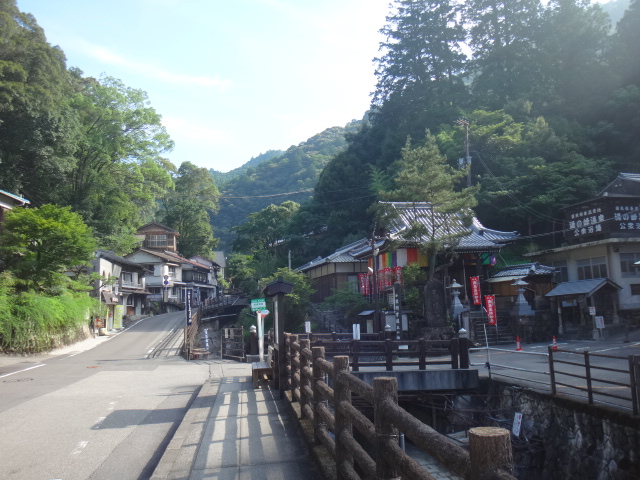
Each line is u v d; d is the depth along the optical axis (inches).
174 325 1464.1
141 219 2415.1
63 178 1380.4
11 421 319.0
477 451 70.7
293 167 3902.6
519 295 943.7
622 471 289.0
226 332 894.4
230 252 3499.0
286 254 2107.5
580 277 1044.5
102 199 1712.6
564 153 1417.3
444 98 1993.1
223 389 421.7
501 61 2003.0
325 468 187.3
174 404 376.8
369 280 1173.1
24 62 1196.5
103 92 1601.9
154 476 199.3
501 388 444.8
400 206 1046.4
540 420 381.4
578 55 1804.9
